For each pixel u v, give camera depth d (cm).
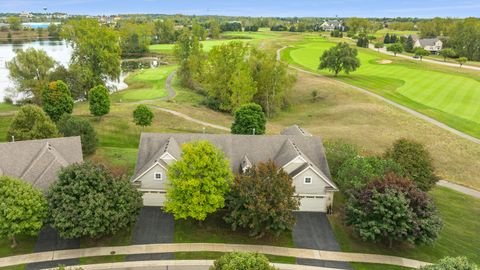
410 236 3147
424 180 3959
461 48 15912
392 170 3819
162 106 7850
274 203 3253
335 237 3603
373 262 3291
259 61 8475
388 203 3170
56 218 2980
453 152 5834
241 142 4253
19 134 4741
